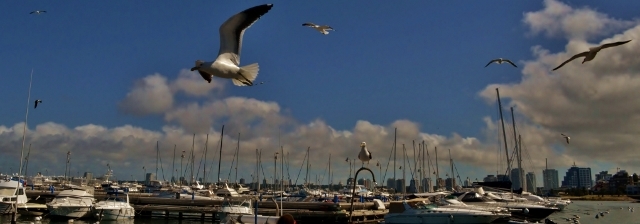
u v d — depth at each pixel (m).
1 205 48.03
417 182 90.12
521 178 73.94
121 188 74.69
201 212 50.88
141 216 53.97
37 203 56.94
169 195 62.19
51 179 89.75
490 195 53.34
